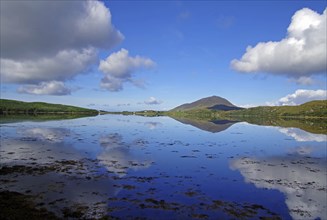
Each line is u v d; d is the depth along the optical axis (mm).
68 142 50625
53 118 142750
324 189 24438
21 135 58656
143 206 19375
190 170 30859
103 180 25859
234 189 23938
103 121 130000
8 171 28188
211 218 17672
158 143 53156
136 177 27234
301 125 116375
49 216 17031
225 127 101688
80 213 17828
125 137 61969
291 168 32656
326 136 69625
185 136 67188
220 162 35656
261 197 21984
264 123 132875
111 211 18359
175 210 18797
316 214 18797
